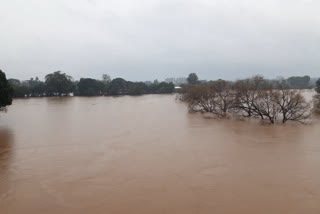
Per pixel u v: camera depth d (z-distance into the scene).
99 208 16.23
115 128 40.84
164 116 53.94
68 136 35.31
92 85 125.94
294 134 34.38
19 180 20.56
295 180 19.73
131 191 18.39
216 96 62.81
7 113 60.19
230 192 17.98
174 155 26.16
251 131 36.62
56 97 116.94
